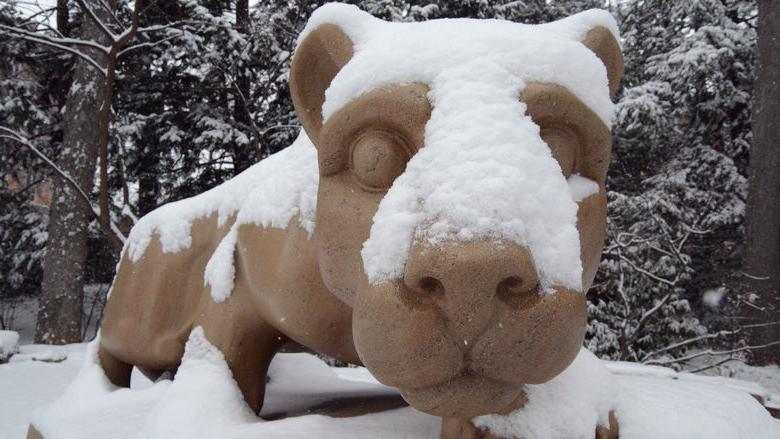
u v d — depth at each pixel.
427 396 1.00
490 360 0.93
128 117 10.63
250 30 9.09
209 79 10.37
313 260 1.54
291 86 1.30
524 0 11.03
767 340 7.93
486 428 1.26
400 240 0.96
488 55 1.07
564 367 0.97
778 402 2.66
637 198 7.76
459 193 0.93
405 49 1.10
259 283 1.68
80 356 6.99
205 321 1.82
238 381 1.76
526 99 1.05
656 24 11.30
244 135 9.88
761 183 8.41
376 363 0.98
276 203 1.69
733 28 9.99
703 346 8.72
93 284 13.65
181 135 10.50
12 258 12.12
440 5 9.30
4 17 7.39
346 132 1.12
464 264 0.86
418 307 0.93
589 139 1.14
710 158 9.86
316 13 1.28
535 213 0.95
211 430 1.45
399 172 1.08
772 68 8.49
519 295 0.92
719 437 1.42
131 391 2.12
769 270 8.19
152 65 10.55
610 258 6.52
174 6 9.54
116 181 10.97
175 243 2.20
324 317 1.57
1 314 11.95
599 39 1.27
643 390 1.75
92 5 8.51
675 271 6.67
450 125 1.00
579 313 0.94
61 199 8.62
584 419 1.31
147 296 2.22
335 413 1.72
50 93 11.34
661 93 9.69
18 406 4.42
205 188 11.00
